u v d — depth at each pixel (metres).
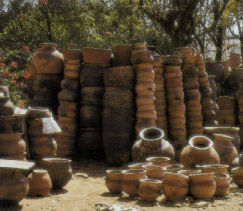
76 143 8.80
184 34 13.25
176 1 12.91
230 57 13.08
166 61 9.01
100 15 15.84
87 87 8.66
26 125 6.26
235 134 8.27
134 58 8.22
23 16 14.56
